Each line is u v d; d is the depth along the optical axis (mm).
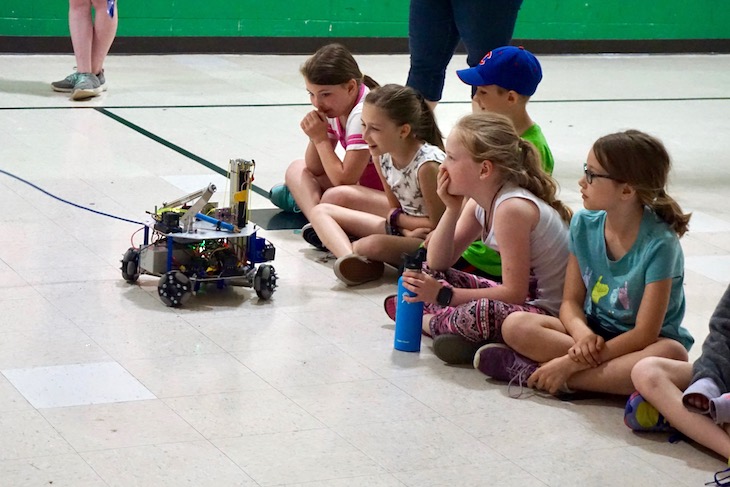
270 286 3951
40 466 2705
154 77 9055
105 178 5602
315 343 3629
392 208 4477
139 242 4551
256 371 3371
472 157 3541
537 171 3615
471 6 5656
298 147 6723
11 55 9664
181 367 3359
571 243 3430
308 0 10945
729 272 4734
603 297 3344
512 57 4086
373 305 4039
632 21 12391
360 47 11281
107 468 2717
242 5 10695
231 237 3867
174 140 6680
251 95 8453
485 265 4145
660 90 9961
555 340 3334
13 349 3398
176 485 2660
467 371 3492
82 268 4188
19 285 3957
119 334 3576
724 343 3055
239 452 2846
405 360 3543
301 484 2705
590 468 2898
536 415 3205
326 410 3133
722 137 7961
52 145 6277
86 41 7969
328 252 4641
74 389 3150
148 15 10320
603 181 3211
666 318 3311
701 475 2902
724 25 12773
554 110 8633
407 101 4176
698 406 3006
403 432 3031
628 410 3111
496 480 2797
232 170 3957
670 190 6281
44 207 4969
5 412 2979
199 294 4000
